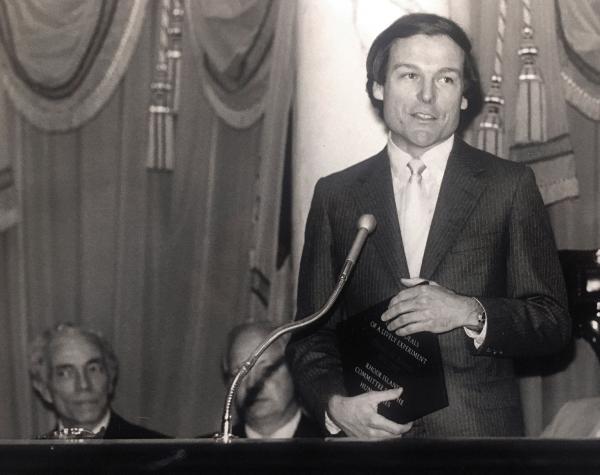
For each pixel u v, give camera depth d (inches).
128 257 224.2
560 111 214.7
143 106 224.8
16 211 224.5
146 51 224.5
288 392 199.3
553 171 213.9
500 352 171.8
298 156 195.2
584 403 199.5
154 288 223.6
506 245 180.5
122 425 212.2
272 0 220.2
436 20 189.5
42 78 224.1
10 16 224.1
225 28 221.9
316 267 180.5
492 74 211.8
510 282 179.2
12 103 224.5
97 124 225.9
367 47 190.2
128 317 223.0
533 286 177.2
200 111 223.9
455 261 179.8
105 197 225.5
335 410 164.1
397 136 186.5
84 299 224.1
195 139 224.1
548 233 181.3
